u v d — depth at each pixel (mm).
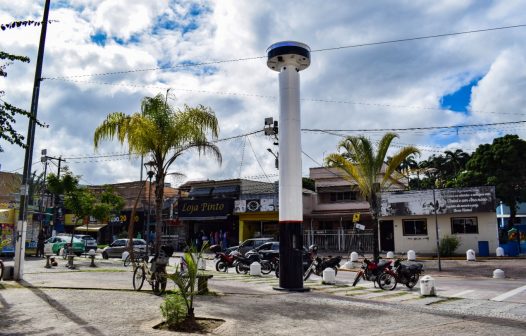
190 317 8430
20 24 9766
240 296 12453
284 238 14273
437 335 8102
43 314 9164
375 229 21766
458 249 29875
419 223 31547
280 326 8695
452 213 29984
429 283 13586
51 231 43188
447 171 61781
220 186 42938
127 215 48344
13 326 8078
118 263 25484
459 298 13133
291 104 14734
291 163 14484
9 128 10445
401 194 31531
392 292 14445
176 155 16828
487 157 35656
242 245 27672
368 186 22156
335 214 36875
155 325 8234
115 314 9242
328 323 9086
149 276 12734
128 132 16078
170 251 12594
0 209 28859
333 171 38375
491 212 29219
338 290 14633
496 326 8930
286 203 14367
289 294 13234
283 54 14570
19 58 10406
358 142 22078
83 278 16250
